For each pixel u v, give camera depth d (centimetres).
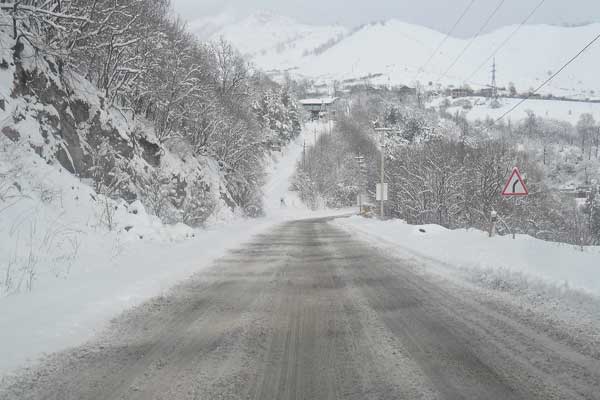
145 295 714
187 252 1243
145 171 2008
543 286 732
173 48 2598
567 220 3045
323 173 8256
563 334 501
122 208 1373
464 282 820
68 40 1619
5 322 530
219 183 3425
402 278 885
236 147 4034
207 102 3166
